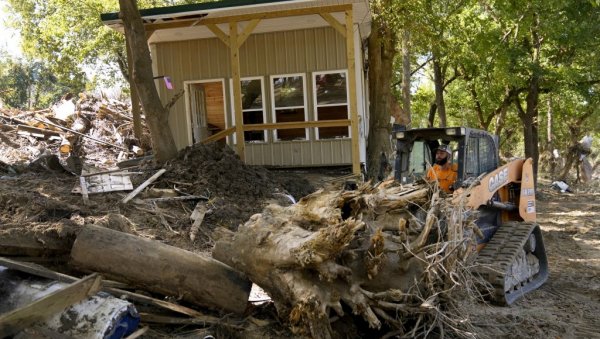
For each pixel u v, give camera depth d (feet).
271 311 20.61
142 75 39.65
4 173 36.65
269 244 18.29
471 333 19.13
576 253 38.01
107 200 30.76
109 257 18.98
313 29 50.42
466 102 107.04
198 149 38.99
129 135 57.16
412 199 20.45
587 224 51.49
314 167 50.88
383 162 35.86
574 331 22.00
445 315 18.71
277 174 43.80
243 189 36.17
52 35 93.86
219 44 51.60
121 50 96.37
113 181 33.22
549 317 23.58
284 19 46.96
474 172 27.76
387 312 19.39
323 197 19.80
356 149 43.70
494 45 69.82
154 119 39.86
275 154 51.37
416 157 28.66
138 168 38.58
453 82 107.14
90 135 57.67
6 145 53.42
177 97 40.98
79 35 95.50
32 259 20.93
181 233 29.25
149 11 43.27
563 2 62.90
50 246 20.88
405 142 28.04
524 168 31.71
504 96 86.84
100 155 52.95
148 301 19.15
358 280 18.29
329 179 45.78
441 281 18.90
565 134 125.18
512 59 69.77
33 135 55.72
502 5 66.59
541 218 56.03
